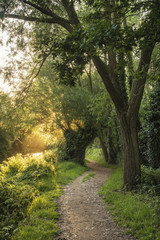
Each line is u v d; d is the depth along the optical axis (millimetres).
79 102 19531
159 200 6109
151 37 4473
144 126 12516
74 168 16641
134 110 8570
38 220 5398
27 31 9891
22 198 6602
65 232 4926
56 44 6797
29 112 17906
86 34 4590
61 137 20734
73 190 9680
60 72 7078
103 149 25641
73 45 5453
